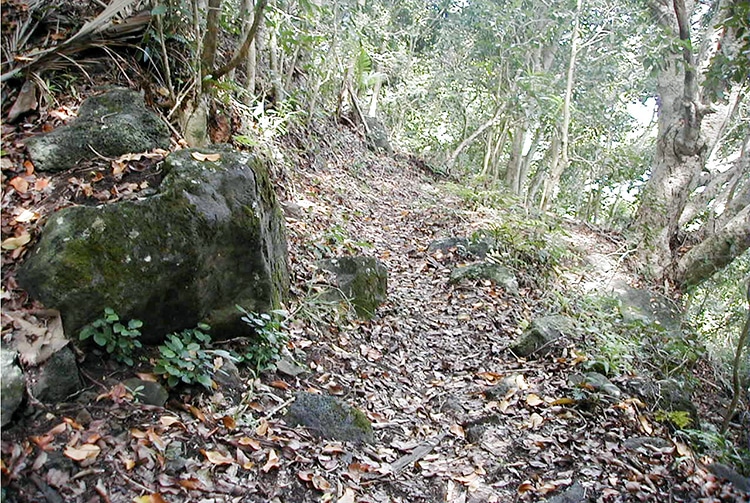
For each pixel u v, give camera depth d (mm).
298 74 9453
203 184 2963
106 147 3264
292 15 7664
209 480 2328
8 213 2734
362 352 4105
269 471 2521
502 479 2979
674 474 3199
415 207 8578
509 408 3686
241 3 6242
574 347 4488
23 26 3578
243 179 3168
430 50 15055
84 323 2512
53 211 2787
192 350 2752
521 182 13914
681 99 9016
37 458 2029
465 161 15766
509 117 11820
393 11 14500
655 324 5758
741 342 4500
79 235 2551
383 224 7480
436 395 3891
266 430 2762
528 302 5816
